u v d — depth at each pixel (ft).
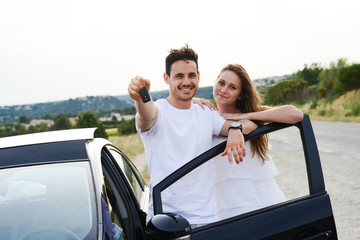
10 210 6.20
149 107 7.63
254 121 8.19
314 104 97.86
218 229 6.60
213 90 9.98
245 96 9.81
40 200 6.26
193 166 7.02
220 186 8.13
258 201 7.80
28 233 5.87
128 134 98.17
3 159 6.87
